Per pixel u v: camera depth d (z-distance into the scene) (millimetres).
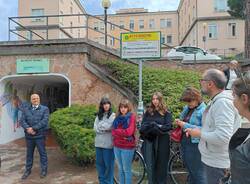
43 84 15375
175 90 9352
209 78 3676
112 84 10664
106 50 11344
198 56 16219
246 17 18719
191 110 5562
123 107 6109
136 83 10172
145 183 6582
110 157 6426
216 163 3561
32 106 7820
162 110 6078
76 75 11055
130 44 7859
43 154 7789
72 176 7707
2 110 11945
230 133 3410
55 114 8922
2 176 7926
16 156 10008
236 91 2275
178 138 5621
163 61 13336
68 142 8039
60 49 11141
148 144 6047
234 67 8805
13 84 12773
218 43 47656
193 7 50594
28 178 7691
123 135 6020
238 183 2104
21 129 13453
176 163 6574
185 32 59594
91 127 8570
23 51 11406
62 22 39844
